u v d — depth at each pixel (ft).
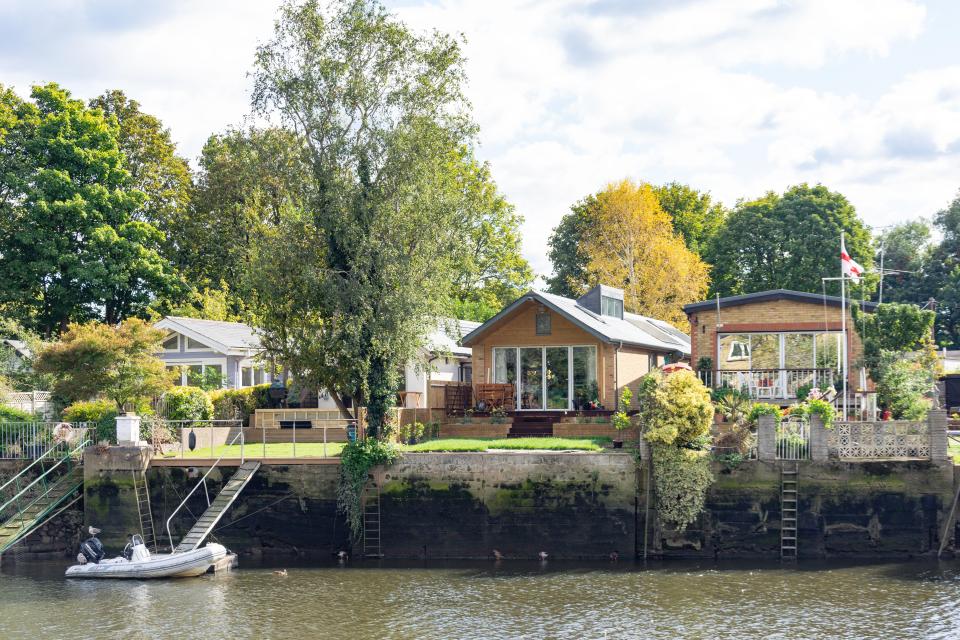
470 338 152.66
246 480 117.50
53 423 127.95
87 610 92.84
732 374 139.44
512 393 150.92
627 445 121.60
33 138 189.88
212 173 216.13
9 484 124.06
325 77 130.82
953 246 277.23
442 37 135.64
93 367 132.16
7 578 107.45
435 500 115.34
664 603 92.63
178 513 119.75
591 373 150.00
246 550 119.03
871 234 258.37
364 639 82.74
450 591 98.43
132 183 215.31
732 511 111.65
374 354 123.34
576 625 85.97
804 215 248.93
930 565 106.01
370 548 116.06
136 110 222.07
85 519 119.65
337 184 126.41
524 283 260.62
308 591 99.19
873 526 109.91
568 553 113.09
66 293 188.14
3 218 186.80
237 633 84.84
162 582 104.47
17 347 179.63
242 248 175.83
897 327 132.36
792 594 95.04
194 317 205.57
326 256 129.80
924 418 113.70
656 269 246.88
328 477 117.91
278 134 132.87
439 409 144.05
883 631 82.79
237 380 173.58
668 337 189.67
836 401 128.57
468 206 133.69
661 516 111.65
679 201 289.74
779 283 248.93
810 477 110.63
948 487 108.78
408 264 125.49
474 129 134.62
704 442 111.96
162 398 142.51
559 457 113.50
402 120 131.75
